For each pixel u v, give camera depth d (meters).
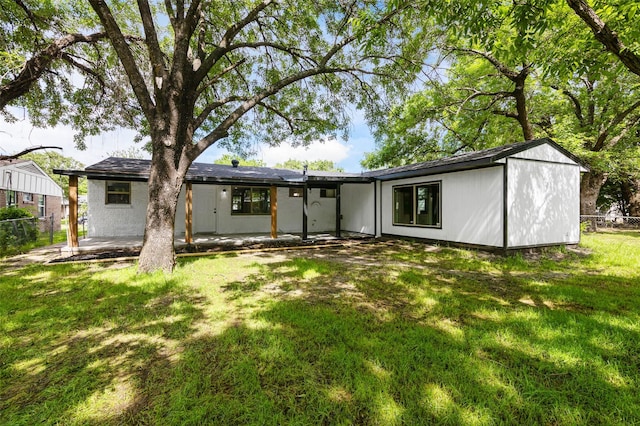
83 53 7.75
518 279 5.01
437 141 17.03
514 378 2.12
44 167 26.17
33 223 9.90
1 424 1.72
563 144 10.80
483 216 7.63
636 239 9.65
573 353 2.45
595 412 1.79
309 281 4.95
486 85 12.63
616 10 3.75
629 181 15.37
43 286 4.61
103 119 8.89
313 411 1.81
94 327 3.07
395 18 6.48
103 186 9.94
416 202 9.89
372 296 4.13
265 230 12.19
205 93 9.06
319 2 6.77
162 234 5.45
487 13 4.13
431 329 2.97
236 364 2.33
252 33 8.34
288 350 2.53
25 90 5.82
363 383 2.06
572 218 8.18
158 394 1.99
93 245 7.90
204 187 11.48
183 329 3.01
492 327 3.01
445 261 6.72
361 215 12.42
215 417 1.78
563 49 5.25
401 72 7.64
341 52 8.12
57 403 1.90
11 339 2.78
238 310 3.54
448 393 1.96
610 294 4.13
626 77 10.64
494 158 6.81
